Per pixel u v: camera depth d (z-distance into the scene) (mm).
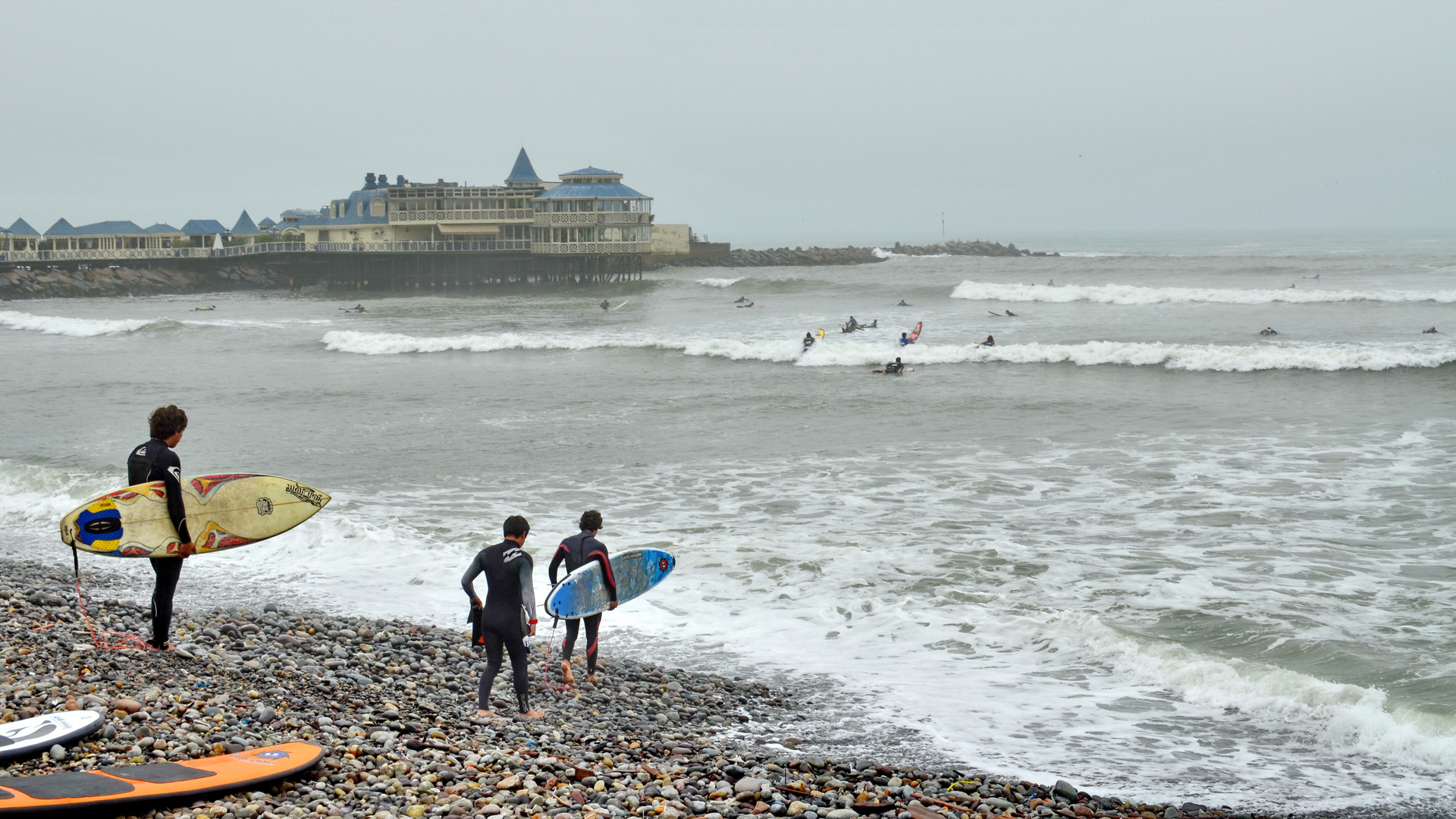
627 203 102562
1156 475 19641
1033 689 10094
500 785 6578
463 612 12758
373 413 29000
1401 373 32281
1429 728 8641
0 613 10867
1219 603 12430
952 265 124125
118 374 38750
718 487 19656
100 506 8805
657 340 46781
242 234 121812
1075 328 47594
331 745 7047
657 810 6383
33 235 111688
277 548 15820
